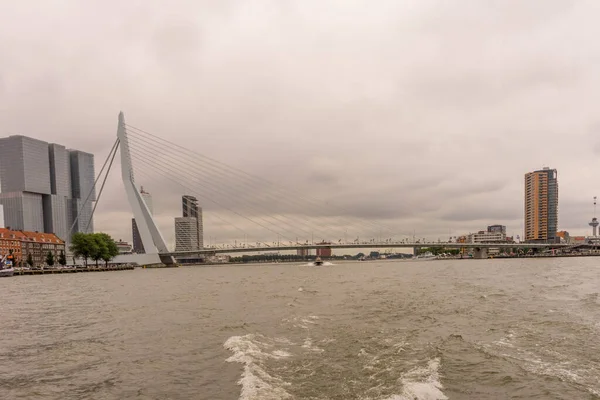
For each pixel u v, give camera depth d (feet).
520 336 69.67
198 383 47.96
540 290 152.15
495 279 221.87
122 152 558.56
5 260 463.83
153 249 579.07
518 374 48.83
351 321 86.99
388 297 134.51
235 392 44.37
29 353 65.67
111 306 128.77
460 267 441.27
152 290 194.39
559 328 76.54
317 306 114.73
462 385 45.01
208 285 222.89
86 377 51.85
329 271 411.13
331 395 41.68
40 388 48.11
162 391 45.62
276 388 44.16
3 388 48.39
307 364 53.78
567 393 42.88
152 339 73.72
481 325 80.23
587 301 117.08
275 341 68.54
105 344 70.95
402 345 63.46
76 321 98.53
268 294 157.07
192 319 95.66
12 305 139.13
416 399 40.63
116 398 44.16
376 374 48.73
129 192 565.53
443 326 79.61
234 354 60.29
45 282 302.04
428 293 146.41
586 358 55.83
